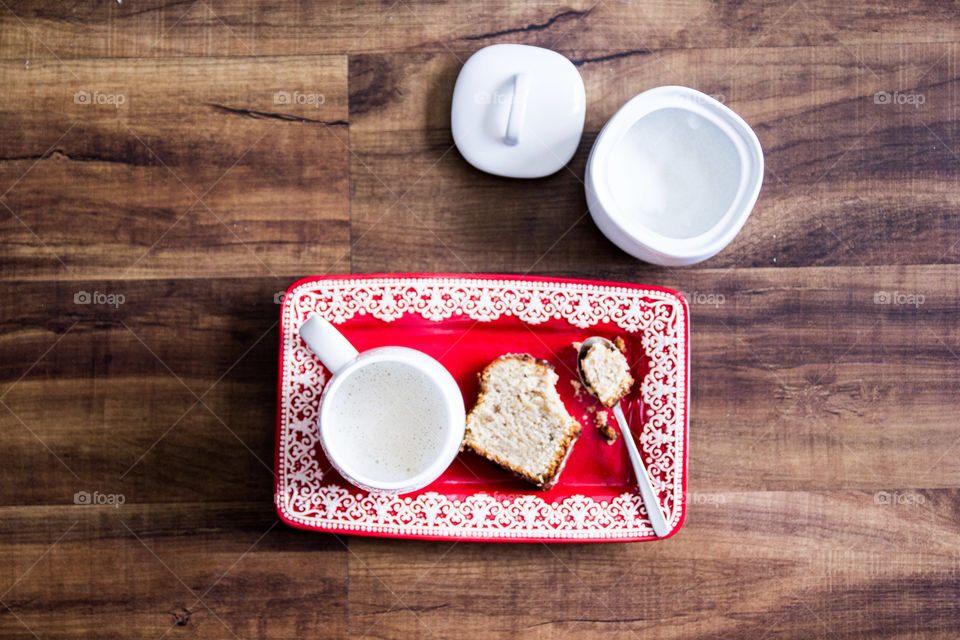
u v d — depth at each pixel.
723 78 0.82
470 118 0.79
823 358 0.82
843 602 0.82
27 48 0.82
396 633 0.82
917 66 0.83
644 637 0.82
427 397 0.76
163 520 0.82
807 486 0.82
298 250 0.82
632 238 0.75
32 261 0.82
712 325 0.82
